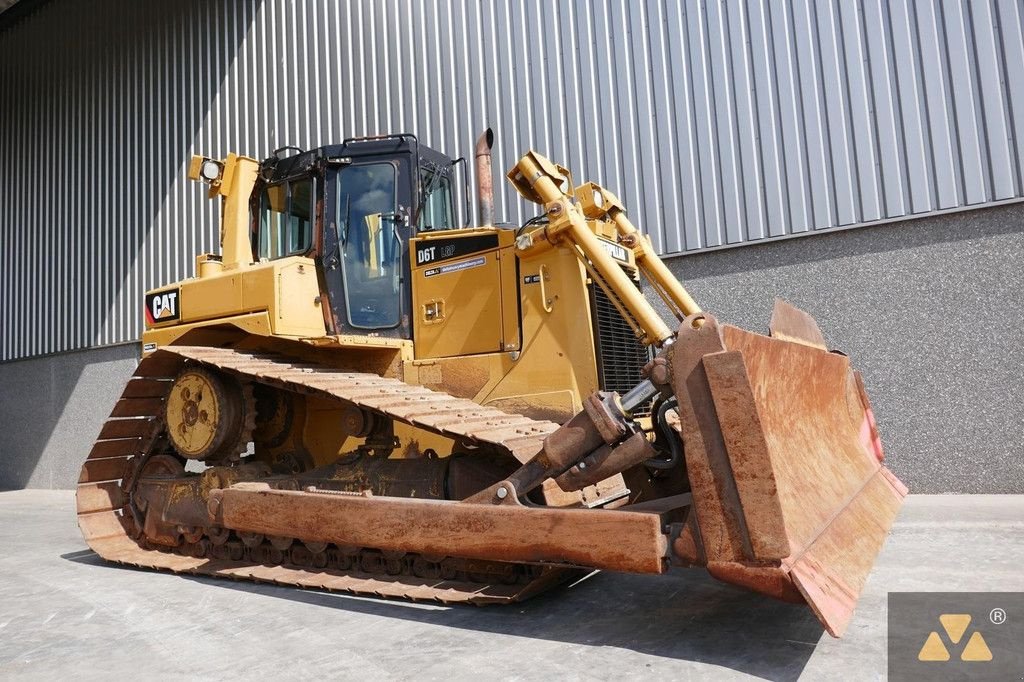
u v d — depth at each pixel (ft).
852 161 20.80
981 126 19.47
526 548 9.95
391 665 9.01
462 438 11.66
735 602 11.34
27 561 16.94
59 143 39.17
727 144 22.30
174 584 14.03
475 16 26.61
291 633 10.52
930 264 19.99
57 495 34.45
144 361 15.79
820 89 21.24
